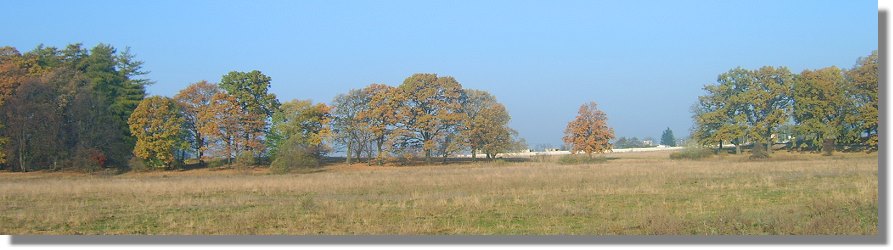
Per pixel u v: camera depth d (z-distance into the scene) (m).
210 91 72.69
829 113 71.19
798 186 27.06
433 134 77.88
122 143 68.56
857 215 16.08
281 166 62.41
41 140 62.62
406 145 77.81
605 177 36.59
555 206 21.09
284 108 74.81
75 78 67.25
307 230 16.78
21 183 42.72
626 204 21.91
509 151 81.38
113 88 74.75
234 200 26.17
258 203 24.80
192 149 72.38
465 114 78.75
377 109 76.69
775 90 74.19
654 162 64.44
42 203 26.50
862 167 39.94
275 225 17.92
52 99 63.53
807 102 71.94
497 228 16.72
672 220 16.09
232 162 72.81
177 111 69.25
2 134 62.09
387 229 16.67
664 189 27.33
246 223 18.28
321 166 73.50
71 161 63.50
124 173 64.94
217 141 69.94
